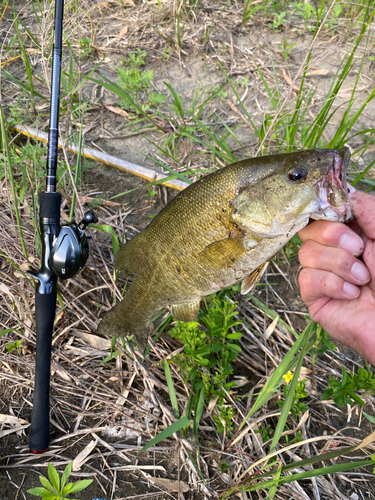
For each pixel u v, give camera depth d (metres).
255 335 0.77
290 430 0.62
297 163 0.48
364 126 1.10
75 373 0.69
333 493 0.61
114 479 0.59
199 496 0.59
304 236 0.52
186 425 0.58
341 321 0.53
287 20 1.37
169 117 1.10
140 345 0.62
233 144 1.06
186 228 0.53
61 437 0.62
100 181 0.96
